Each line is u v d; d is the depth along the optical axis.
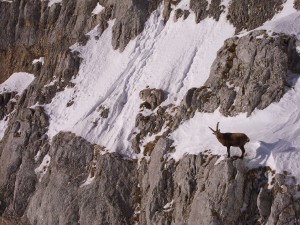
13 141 51.00
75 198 41.00
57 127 49.56
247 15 45.34
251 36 39.44
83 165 43.59
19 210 47.09
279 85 37.19
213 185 31.95
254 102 37.25
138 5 52.84
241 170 31.56
